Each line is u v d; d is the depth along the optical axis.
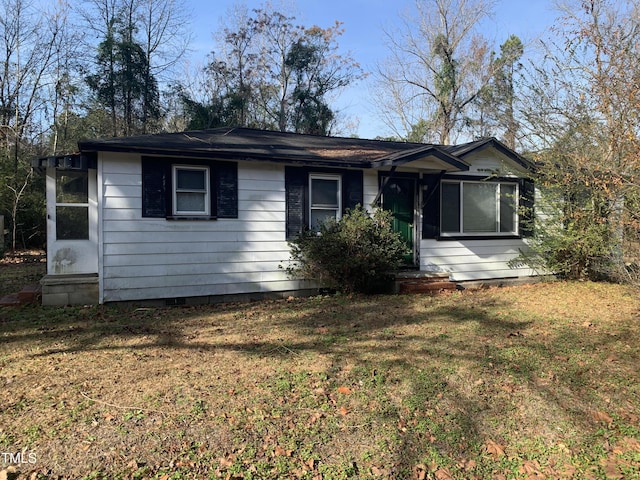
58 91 22.25
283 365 4.84
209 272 8.30
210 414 3.70
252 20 31.39
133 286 7.79
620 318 7.18
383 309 7.67
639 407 4.11
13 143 19.19
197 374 4.54
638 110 6.91
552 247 10.53
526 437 3.62
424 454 3.31
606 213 8.85
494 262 10.88
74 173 8.39
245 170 8.51
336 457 3.21
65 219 8.34
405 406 3.98
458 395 4.24
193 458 3.11
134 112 24.14
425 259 10.18
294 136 11.62
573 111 8.99
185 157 7.93
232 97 28.14
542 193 10.56
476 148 10.05
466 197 10.62
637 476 3.14
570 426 3.78
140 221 7.77
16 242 16.89
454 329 6.41
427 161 9.22
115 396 3.99
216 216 8.28
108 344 5.53
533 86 9.78
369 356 5.18
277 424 3.59
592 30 8.31
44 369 4.63
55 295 7.69
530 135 10.12
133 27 24.39
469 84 26.56
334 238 8.35
